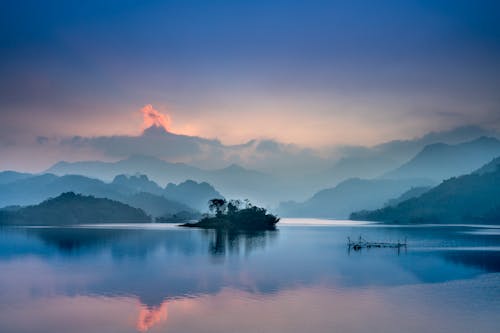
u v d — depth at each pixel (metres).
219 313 65.31
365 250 157.75
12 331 58.09
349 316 63.31
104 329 58.62
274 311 66.25
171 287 83.88
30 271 103.81
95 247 165.75
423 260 125.50
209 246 173.00
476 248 165.50
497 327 58.19
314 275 97.56
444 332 56.38
